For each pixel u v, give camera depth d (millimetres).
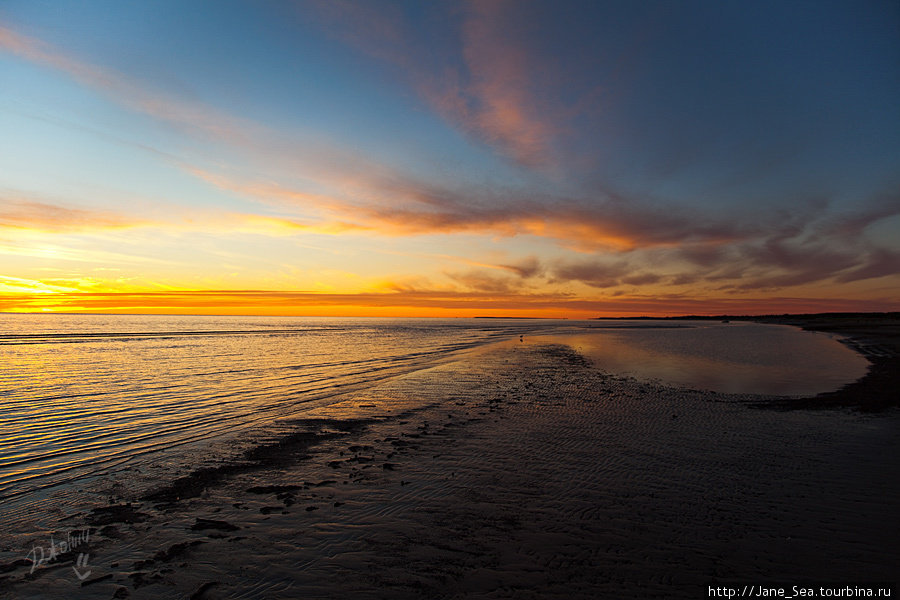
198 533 6816
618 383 22062
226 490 8578
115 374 25438
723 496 7988
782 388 19609
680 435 12148
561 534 6680
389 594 5266
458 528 6910
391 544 6434
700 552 6109
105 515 7488
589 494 8180
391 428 13445
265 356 37969
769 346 44406
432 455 10703
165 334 78688
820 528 6727
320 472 9586
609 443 11484
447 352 42812
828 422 13281
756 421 13594
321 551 6262
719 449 10820
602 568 5758
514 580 5520
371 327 135375
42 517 7410
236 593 5316
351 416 15133
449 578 5574
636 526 6887
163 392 19656
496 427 13406
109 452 11078
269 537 6680
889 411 14461
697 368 27547
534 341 60969
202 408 16391
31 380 22766
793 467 9453
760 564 5797
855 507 7438
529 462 10070
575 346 49938
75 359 34156
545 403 17156
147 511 7641
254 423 14156
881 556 5938
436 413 15555
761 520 7020
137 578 5617
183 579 5586
